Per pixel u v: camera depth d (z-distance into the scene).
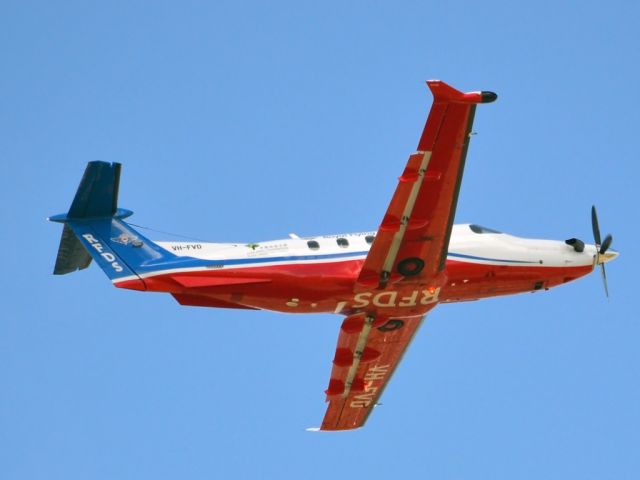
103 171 114.88
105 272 116.81
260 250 118.75
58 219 116.50
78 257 119.94
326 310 121.81
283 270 117.88
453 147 106.75
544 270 129.00
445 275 119.75
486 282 127.00
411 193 109.88
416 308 122.75
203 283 117.12
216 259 117.75
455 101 102.88
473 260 125.50
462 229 127.56
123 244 117.62
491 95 102.81
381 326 125.81
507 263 127.00
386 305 121.56
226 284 117.44
